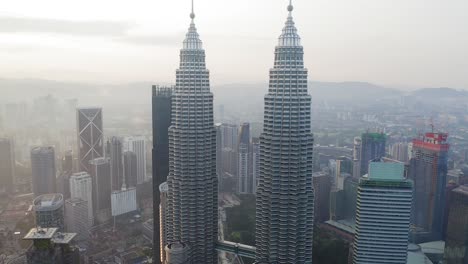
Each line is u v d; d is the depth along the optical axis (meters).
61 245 185.50
